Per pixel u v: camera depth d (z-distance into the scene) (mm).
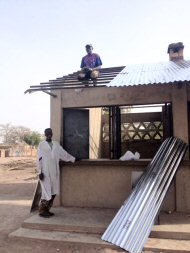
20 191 11703
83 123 8195
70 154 7930
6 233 6238
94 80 7230
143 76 6957
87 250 5289
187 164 6859
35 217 6715
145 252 5141
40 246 5480
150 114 11570
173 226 5852
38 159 6789
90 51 8852
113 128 8156
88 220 6422
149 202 5922
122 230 5574
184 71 7098
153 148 11547
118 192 7496
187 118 7082
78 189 7785
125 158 7453
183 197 6965
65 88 7277
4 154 38031
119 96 7590
